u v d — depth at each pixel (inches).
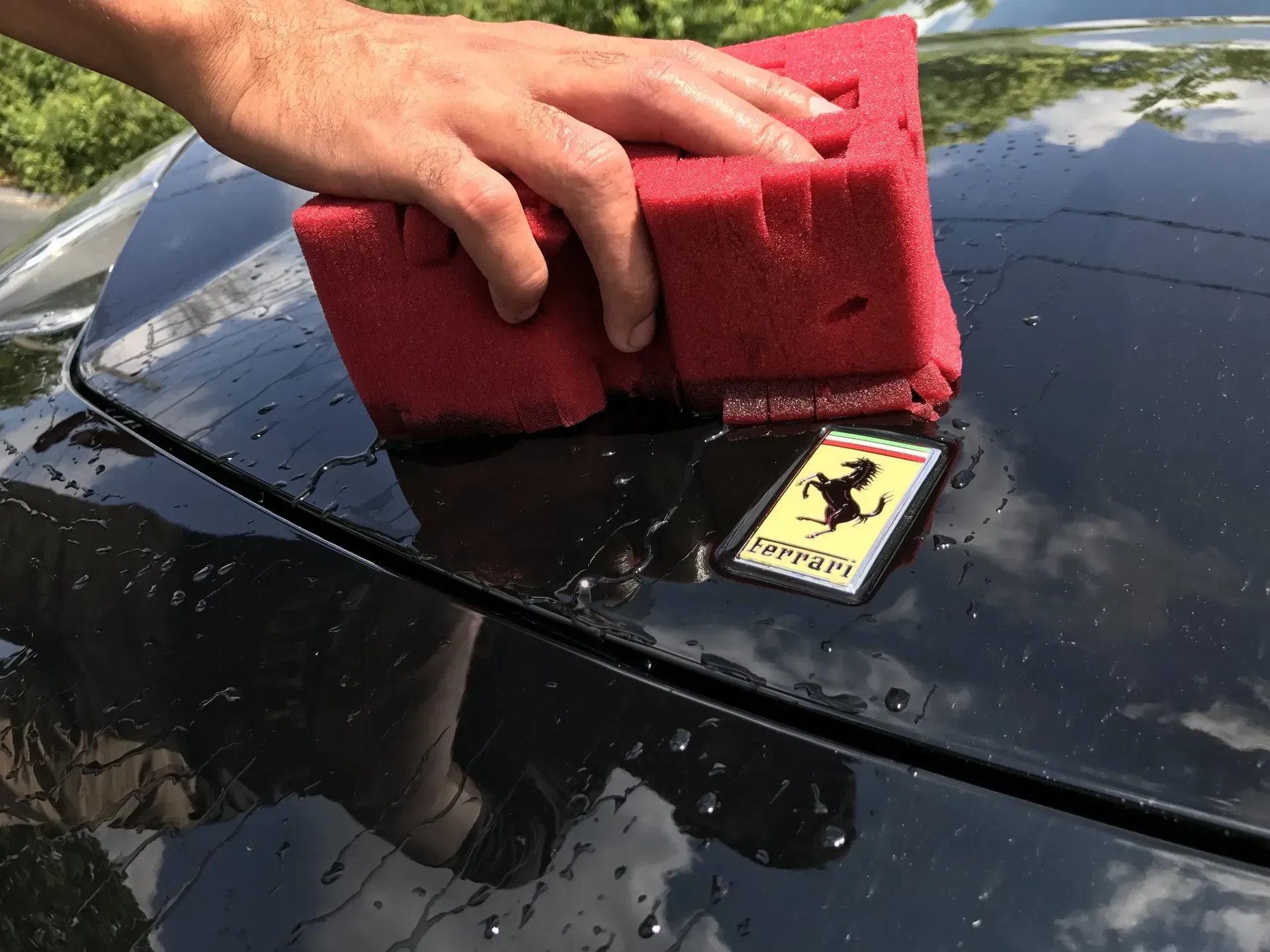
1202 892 19.8
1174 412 29.6
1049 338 33.9
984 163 43.6
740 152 33.0
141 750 29.4
